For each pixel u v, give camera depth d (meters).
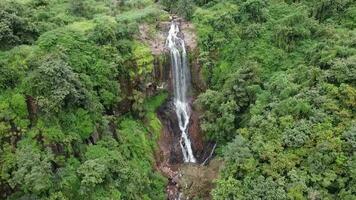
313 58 31.20
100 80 30.98
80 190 25.00
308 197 23.31
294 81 30.44
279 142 26.19
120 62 32.47
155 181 31.06
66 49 30.00
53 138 25.81
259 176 25.12
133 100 33.88
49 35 30.34
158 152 33.62
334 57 29.52
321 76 28.27
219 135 32.50
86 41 31.94
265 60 34.12
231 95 32.25
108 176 26.55
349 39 31.17
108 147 28.86
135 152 31.41
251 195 24.47
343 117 25.64
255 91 31.67
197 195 30.50
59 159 25.80
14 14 29.97
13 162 24.14
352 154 23.98
